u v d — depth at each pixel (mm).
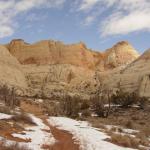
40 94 98375
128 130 33125
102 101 59281
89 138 22547
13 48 149500
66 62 138750
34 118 31188
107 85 103000
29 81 122062
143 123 43344
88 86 120062
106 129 30641
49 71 130125
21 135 19234
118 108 57219
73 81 126562
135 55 160000
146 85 89625
